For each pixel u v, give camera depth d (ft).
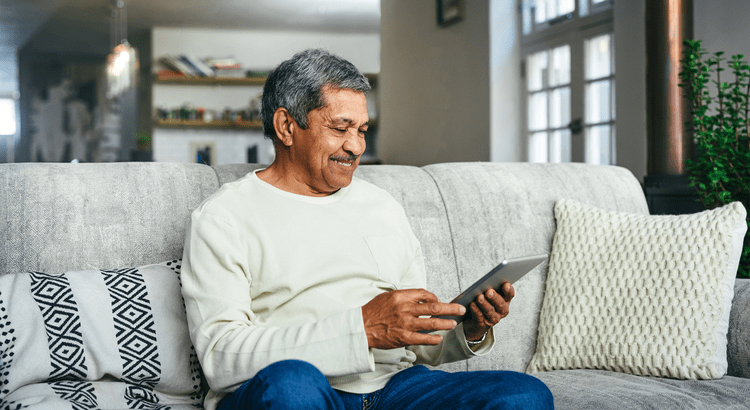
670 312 4.87
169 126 24.85
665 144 9.00
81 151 32.55
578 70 12.90
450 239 5.57
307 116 4.16
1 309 3.76
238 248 3.89
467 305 3.97
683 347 4.74
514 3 14.10
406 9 17.34
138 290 4.17
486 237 5.70
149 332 4.07
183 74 24.71
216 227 3.90
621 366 4.98
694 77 7.56
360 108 4.23
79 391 3.76
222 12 23.76
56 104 32.27
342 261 4.15
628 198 6.54
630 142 11.69
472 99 14.64
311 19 24.70
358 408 3.90
